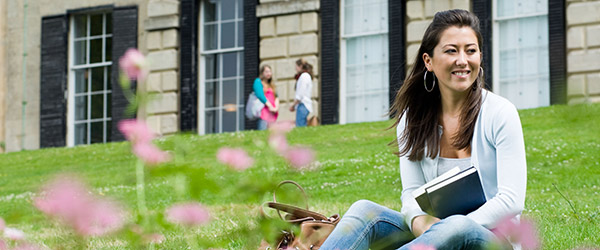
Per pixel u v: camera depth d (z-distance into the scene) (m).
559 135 15.94
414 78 5.14
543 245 6.46
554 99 21.34
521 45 22.39
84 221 2.46
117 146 21.27
